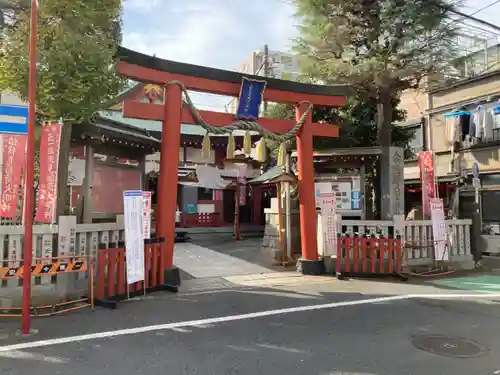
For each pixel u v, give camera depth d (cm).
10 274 574
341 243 937
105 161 1118
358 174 1278
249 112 929
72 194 1027
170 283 806
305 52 1166
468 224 1121
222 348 468
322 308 655
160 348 468
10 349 461
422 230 1042
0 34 645
